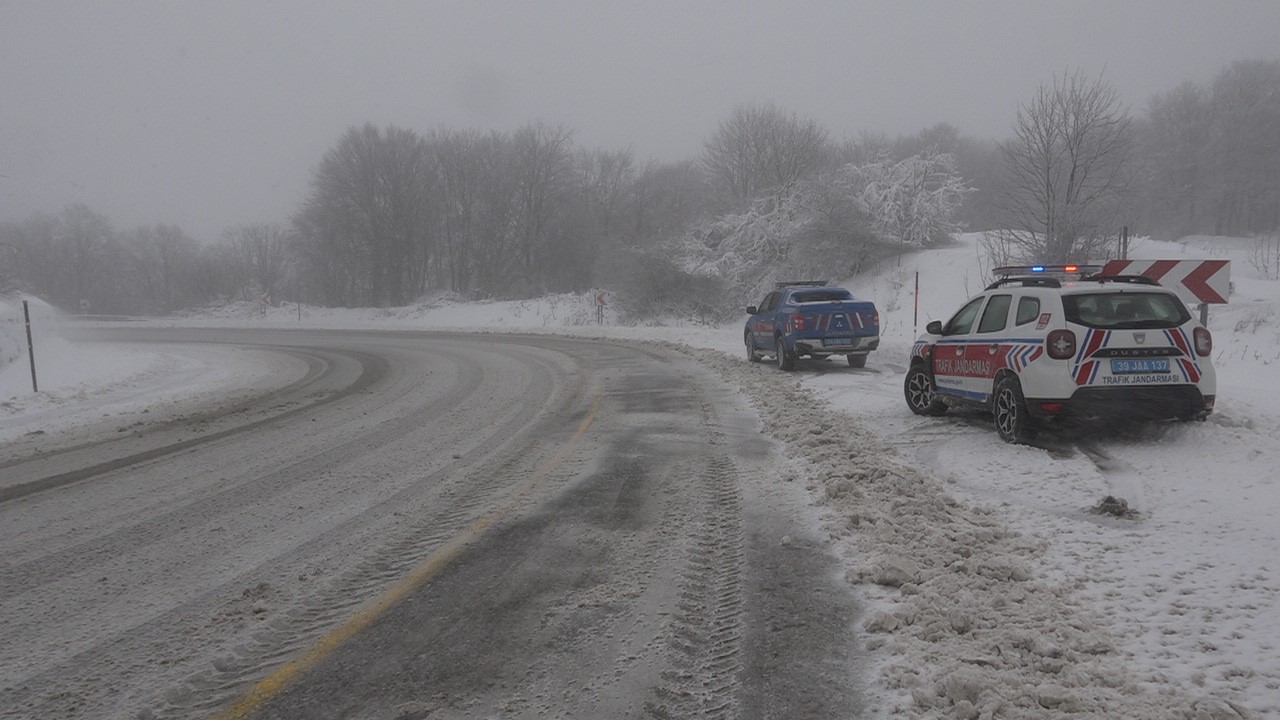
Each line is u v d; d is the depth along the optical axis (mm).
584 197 62812
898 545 5402
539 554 5555
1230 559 4816
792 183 40250
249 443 10406
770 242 39594
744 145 49969
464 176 62031
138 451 10156
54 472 9023
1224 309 20000
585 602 4688
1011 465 7465
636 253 41500
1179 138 71125
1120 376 7688
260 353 28031
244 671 3938
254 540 6070
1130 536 5367
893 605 4469
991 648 3854
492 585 4996
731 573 5098
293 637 4312
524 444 9602
